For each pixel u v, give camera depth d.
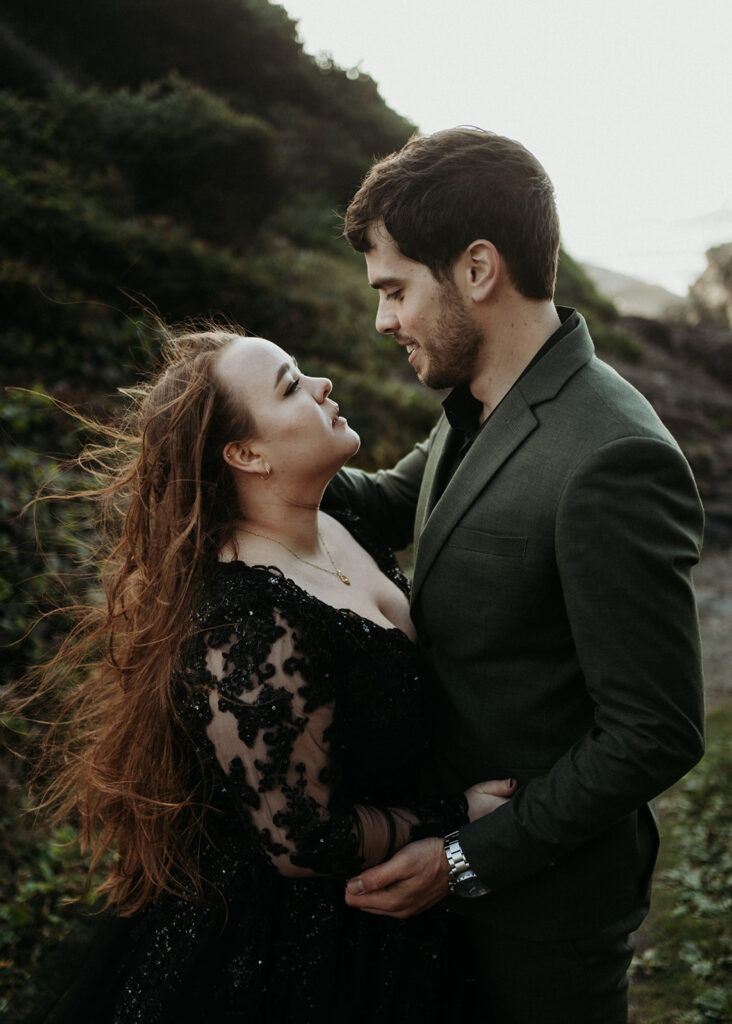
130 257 6.18
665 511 1.16
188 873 1.31
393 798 1.38
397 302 1.35
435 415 7.42
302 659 1.16
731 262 20.33
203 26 12.62
